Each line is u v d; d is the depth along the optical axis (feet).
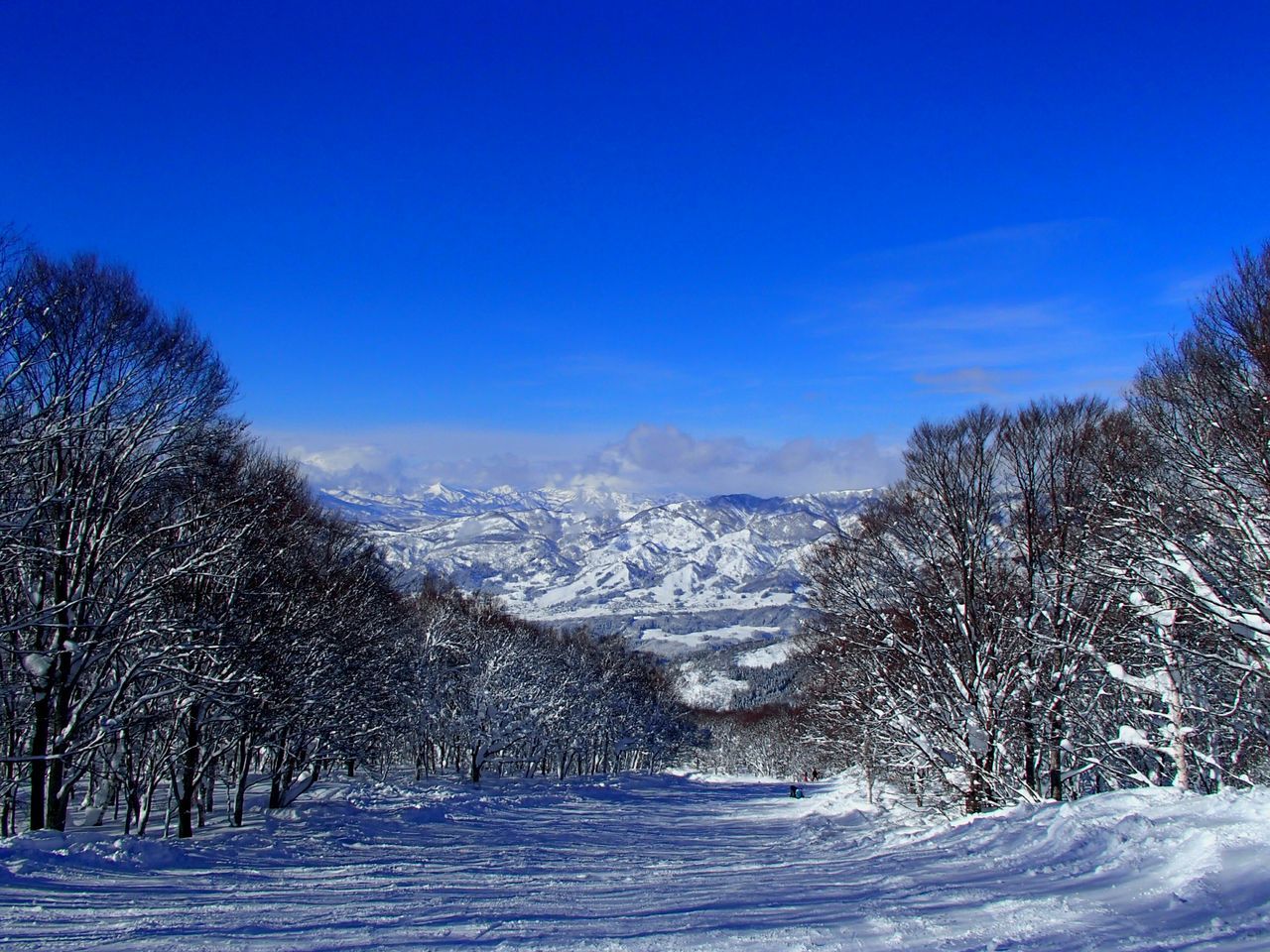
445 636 169.37
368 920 28.55
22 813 83.61
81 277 56.03
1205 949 20.04
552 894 35.12
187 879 38.63
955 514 67.77
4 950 24.36
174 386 61.46
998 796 62.59
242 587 68.69
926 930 23.30
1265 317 40.86
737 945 22.70
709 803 160.04
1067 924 22.97
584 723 215.51
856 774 134.51
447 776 177.78
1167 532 45.62
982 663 65.36
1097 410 62.39
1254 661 46.21
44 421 51.57
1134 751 62.08
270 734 79.10
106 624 56.03
